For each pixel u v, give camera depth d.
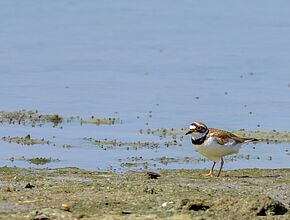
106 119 20.55
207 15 45.59
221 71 28.94
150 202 10.30
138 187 11.52
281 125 19.89
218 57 32.03
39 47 34.12
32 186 11.57
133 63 30.64
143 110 21.91
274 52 33.38
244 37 37.66
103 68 29.44
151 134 18.66
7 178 12.50
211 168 14.95
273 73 28.52
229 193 11.34
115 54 32.75
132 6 50.03
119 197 10.64
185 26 41.38
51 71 28.58
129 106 22.45
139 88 25.52
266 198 9.86
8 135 18.14
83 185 11.73
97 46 34.84
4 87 25.09
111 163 15.16
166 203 10.11
